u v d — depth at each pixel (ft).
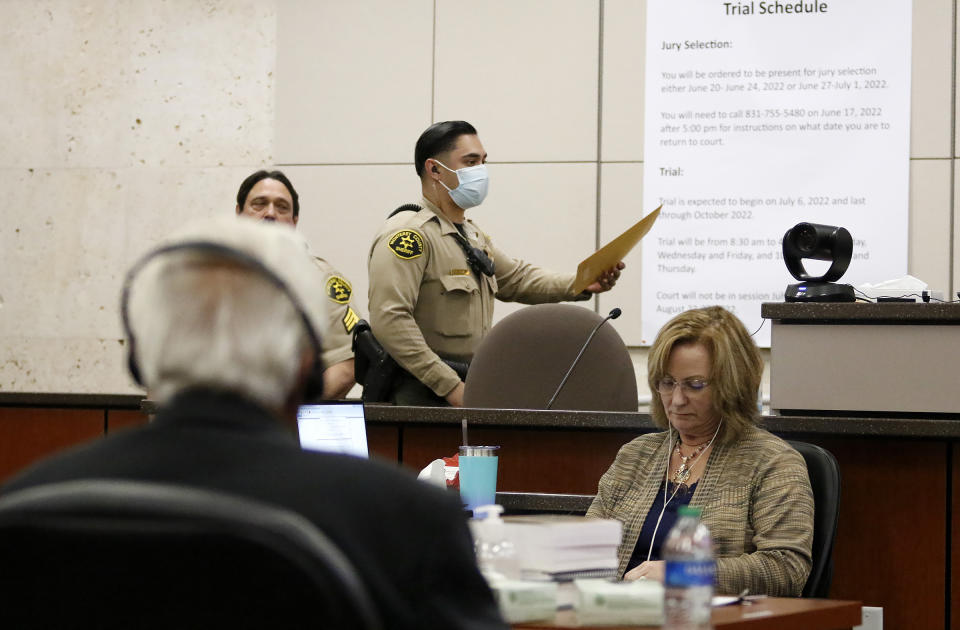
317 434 15.10
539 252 28.60
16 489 5.39
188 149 30.50
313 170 29.84
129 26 30.89
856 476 14.52
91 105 30.99
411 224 19.61
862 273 26.71
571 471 15.74
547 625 8.34
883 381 14.43
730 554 12.07
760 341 26.86
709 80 27.66
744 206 27.30
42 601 4.99
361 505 5.28
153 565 4.80
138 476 5.26
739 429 12.66
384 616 5.13
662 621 8.36
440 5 29.40
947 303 14.15
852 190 26.81
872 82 26.84
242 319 5.63
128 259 30.71
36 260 31.04
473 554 5.57
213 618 4.86
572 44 28.66
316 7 30.01
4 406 22.04
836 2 27.04
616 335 16.99
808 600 9.75
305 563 4.73
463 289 19.83
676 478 13.00
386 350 18.86
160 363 5.62
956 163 26.55
